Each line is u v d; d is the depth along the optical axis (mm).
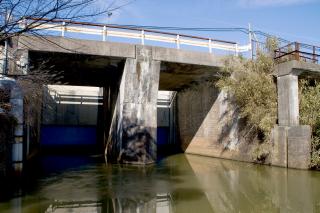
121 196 11102
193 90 24969
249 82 17516
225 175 15203
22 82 11359
